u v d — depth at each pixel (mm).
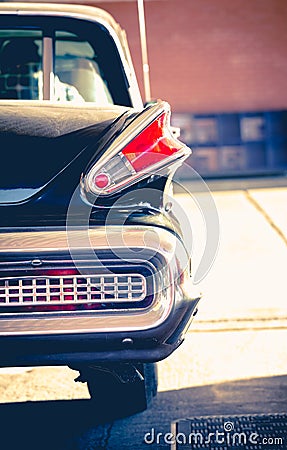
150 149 3998
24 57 5117
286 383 5742
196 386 5719
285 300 8117
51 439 4816
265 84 21438
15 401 5500
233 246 10633
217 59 21391
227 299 8195
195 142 21406
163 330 3889
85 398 5527
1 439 4828
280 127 21500
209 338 6906
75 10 4957
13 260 3828
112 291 3867
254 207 13539
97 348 3896
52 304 3846
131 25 21109
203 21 21344
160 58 21344
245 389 5625
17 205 4035
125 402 5074
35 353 3893
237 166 21375
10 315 3838
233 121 21391
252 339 6859
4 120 4039
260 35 21391
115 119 4070
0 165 4035
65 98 4961
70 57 5004
